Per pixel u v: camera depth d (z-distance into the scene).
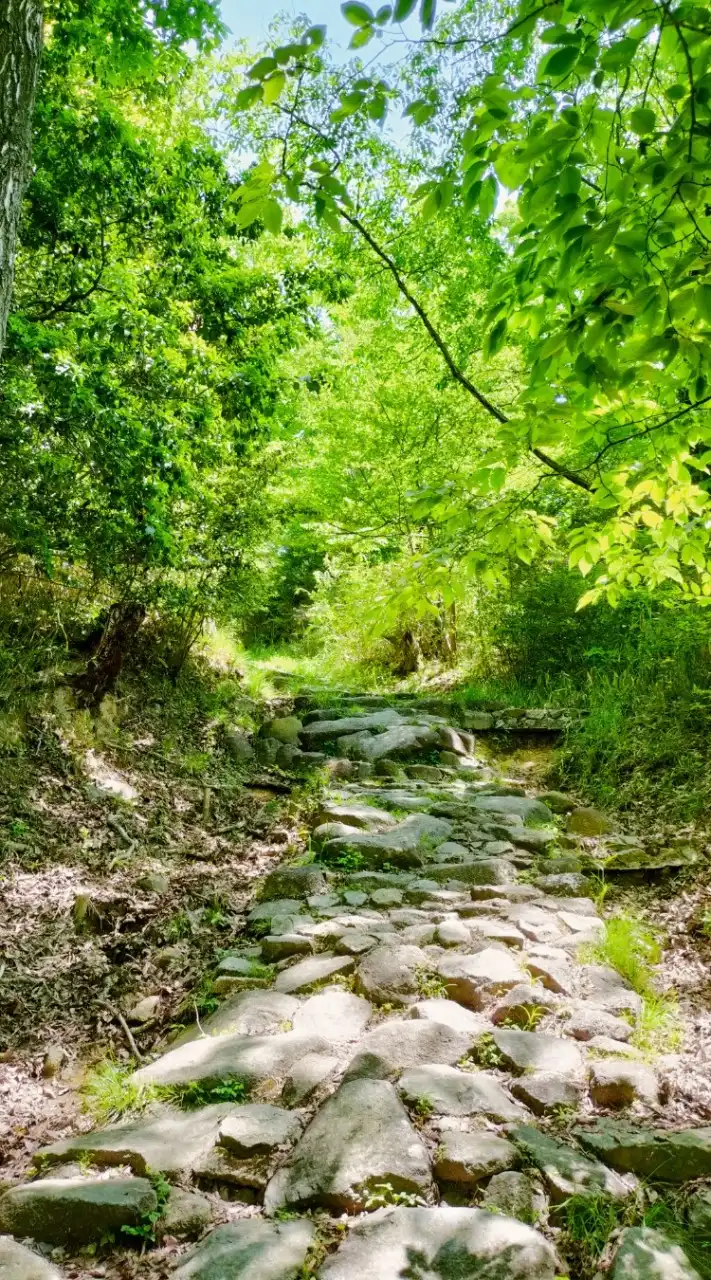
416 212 6.59
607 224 1.65
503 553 3.31
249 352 7.06
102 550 5.21
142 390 5.06
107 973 3.48
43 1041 3.00
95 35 5.33
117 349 4.82
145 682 6.69
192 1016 3.05
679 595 5.78
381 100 2.02
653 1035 2.66
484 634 9.16
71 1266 1.81
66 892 4.05
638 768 5.73
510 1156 2.00
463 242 7.08
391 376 8.80
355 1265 1.67
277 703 8.18
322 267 7.26
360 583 9.78
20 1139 2.41
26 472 4.49
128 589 5.82
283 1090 2.39
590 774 6.08
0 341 2.19
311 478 10.28
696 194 1.57
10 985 3.31
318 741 7.18
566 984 2.97
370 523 9.06
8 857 4.16
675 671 6.18
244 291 6.80
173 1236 1.86
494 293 2.11
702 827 4.69
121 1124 2.36
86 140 5.31
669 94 1.65
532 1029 2.70
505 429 2.41
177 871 4.55
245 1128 2.18
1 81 2.13
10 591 5.14
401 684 10.49
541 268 2.02
